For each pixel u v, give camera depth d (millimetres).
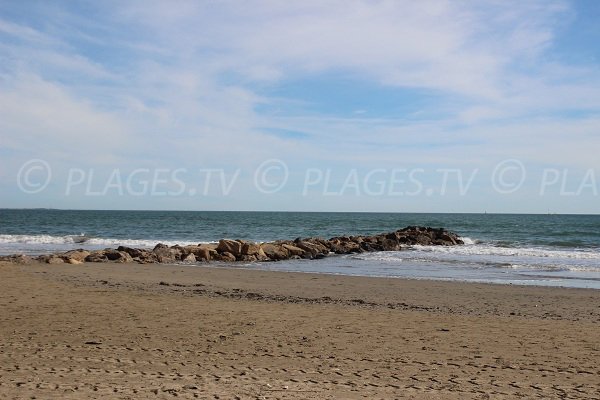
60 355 8031
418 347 9039
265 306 13109
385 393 6480
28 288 15500
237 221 95812
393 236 40844
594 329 10828
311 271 24484
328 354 8461
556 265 26656
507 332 10383
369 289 17484
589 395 6551
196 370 7371
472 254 33625
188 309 12406
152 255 27938
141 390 6328
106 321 10805
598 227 74125
